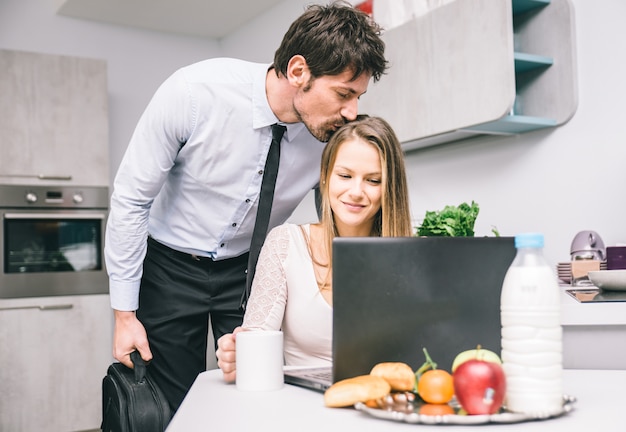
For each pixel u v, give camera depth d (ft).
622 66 7.79
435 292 3.51
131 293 6.31
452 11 8.51
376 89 9.89
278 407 3.29
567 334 5.25
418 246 3.50
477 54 8.20
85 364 13.07
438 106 8.80
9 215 12.55
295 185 6.57
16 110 12.71
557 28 8.48
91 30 14.94
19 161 12.71
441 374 3.17
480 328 3.55
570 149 8.36
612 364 5.21
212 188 6.40
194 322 6.82
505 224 9.20
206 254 6.74
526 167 8.89
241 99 6.06
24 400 12.57
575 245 7.39
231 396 3.60
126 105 15.28
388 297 3.47
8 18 14.19
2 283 12.51
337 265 3.43
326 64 5.18
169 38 15.81
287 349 4.95
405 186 4.83
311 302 4.76
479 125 8.31
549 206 8.61
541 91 8.69
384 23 9.79
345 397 3.16
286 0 13.39
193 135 6.11
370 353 3.46
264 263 4.94
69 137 13.12
